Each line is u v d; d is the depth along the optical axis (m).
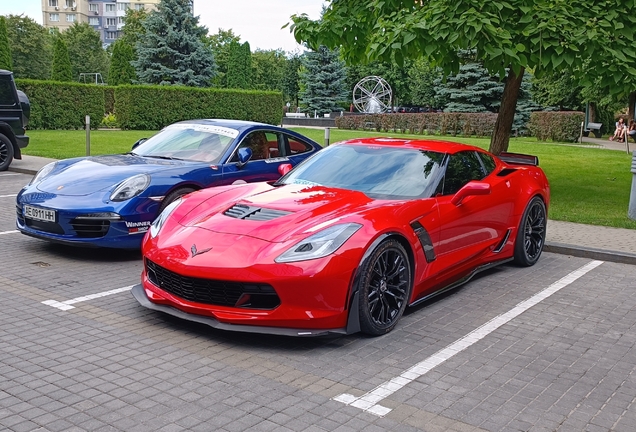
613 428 3.12
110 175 6.41
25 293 5.09
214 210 4.75
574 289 5.76
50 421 2.98
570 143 29.33
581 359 4.05
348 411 3.19
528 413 3.25
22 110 13.57
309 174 5.42
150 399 3.25
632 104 34.41
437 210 4.90
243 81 50.69
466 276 5.56
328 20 11.01
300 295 3.90
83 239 5.97
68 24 129.88
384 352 4.04
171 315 4.61
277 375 3.60
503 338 4.40
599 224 8.79
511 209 6.10
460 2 8.69
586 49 8.74
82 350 3.90
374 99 49.78
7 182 11.70
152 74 38.66
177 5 38.59
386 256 4.29
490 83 34.19
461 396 3.42
